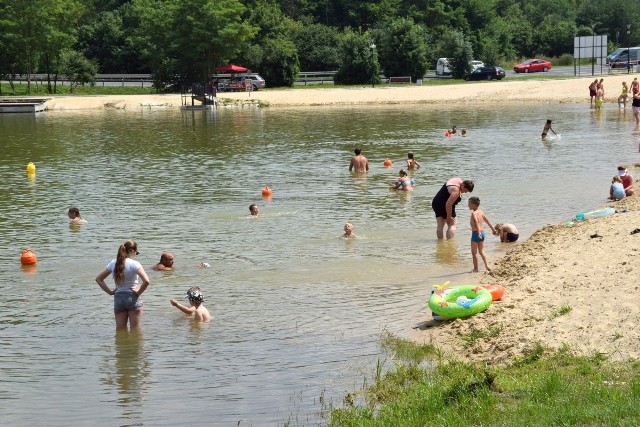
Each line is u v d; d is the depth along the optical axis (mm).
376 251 18344
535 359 10977
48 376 11570
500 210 22344
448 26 108625
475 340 12227
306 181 28344
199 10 75875
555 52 115375
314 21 112750
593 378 9773
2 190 27422
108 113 62531
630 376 9766
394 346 12391
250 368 11680
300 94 71312
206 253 18453
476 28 114000
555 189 25344
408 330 13133
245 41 85062
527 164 30969
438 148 36781
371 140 40688
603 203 22875
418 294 15055
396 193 25625
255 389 10914
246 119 55000
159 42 78875
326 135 43562
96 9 109312
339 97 69500
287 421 9867
